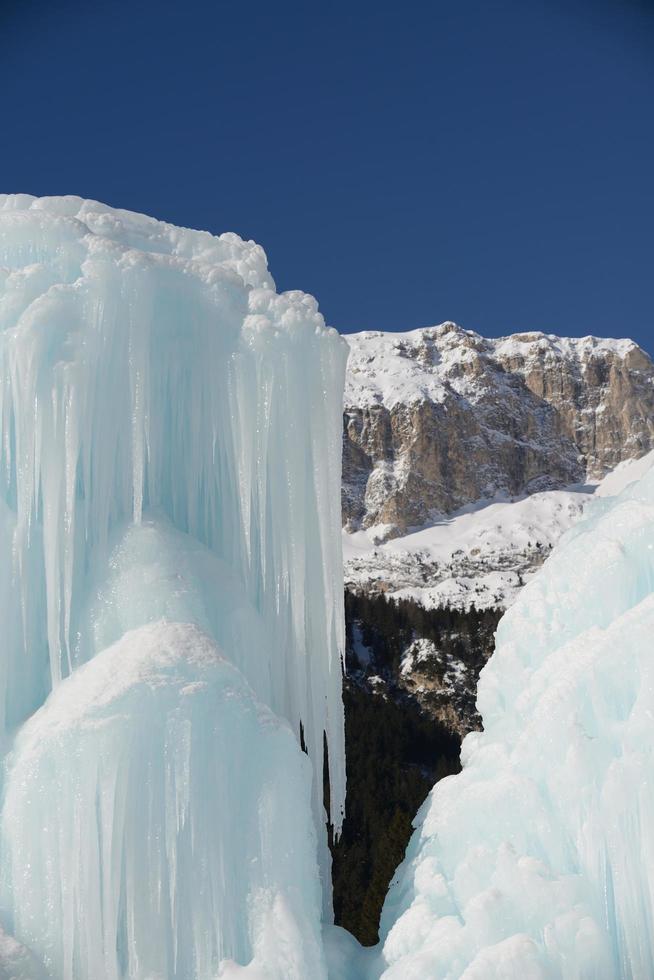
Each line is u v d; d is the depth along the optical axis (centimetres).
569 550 1134
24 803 898
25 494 1030
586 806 920
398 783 5316
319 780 1180
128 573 1027
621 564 1058
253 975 859
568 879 903
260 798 927
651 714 918
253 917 895
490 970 845
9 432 1050
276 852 918
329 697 1205
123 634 1005
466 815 994
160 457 1111
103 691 920
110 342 1064
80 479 1070
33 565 1029
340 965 980
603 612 1063
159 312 1108
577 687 973
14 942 877
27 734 944
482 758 1050
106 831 893
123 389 1074
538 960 856
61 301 1042
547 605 1121
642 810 896
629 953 880
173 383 1120
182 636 973
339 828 1199
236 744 930
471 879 944
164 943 885
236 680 959
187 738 912
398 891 1055
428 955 893
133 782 902
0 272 1063
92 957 880
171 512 1120
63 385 1025
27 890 892
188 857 899
